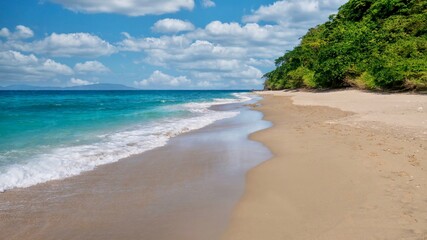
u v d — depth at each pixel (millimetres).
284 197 5691
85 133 13188
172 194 6152
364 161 7352
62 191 6344
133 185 6715
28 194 6148
